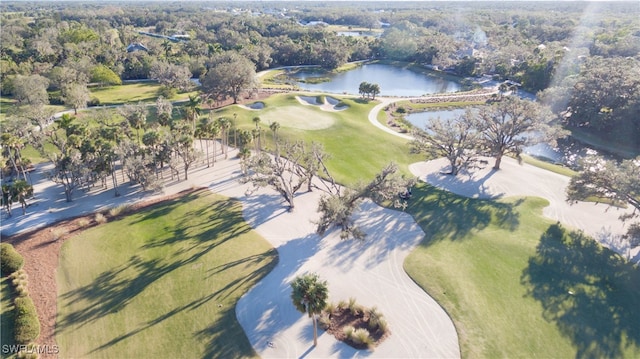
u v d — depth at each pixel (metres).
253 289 43.25
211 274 45.56
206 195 64.44
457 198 64.31
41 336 37.44
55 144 67.38
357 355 35.53
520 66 158.62
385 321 38.16
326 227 51.88
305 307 33.12
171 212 59.00
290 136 89.88
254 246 50.84
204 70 157.00
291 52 194.88
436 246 51.41
